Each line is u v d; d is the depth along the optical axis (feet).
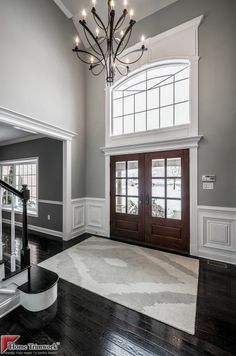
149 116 12.38
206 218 9.99
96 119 13.99
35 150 15.31
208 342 4.80
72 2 11.94
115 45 12.78
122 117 13.44
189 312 5.89
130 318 5.64
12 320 5.54
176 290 7.06
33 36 10.50
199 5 10.11
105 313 5.85
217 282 7.61
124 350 4.57
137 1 11.28
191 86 10.37
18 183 17.53
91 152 14.25
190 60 10.37
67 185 12.75
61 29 12.35
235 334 5.06
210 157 9.87
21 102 9.80
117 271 8.45
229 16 9.35
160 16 11.27
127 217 12.76
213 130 9.78
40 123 10.71
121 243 12.04
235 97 9.23
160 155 11.49
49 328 5.25
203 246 10.05
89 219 14.29
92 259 9.67
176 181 11.00
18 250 10.51
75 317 5.67
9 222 17.38
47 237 13.29
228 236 9.43
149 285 7.38
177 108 11.37
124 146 12.39
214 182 9.77
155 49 11.47
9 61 9.23
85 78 14.51
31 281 6.44
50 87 11.54
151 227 11.85
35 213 15.25
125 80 13.10
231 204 9.37
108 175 13.41
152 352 4.52
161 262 9.36
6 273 6.04
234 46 9.24
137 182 12.39
